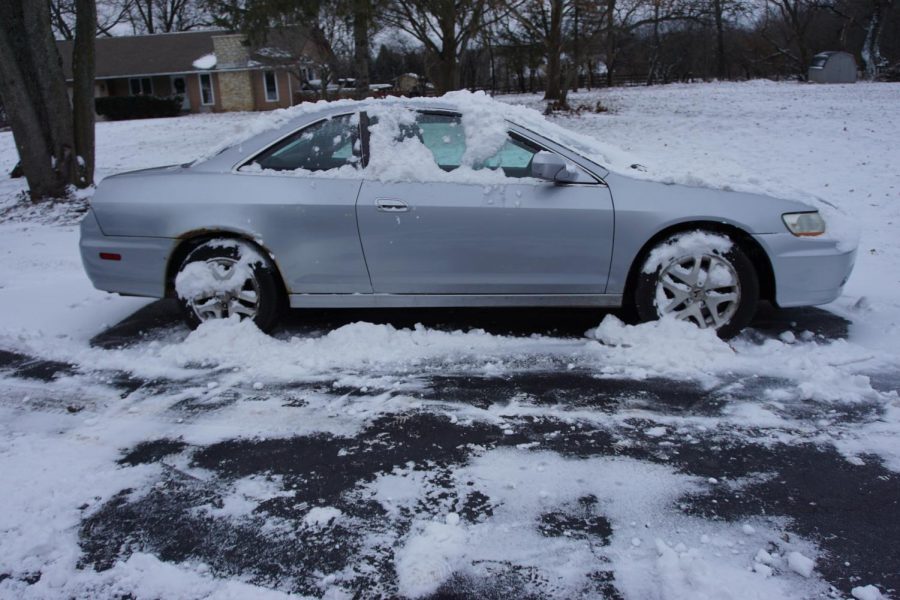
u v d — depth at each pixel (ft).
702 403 12.54
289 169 15.53
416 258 15.10
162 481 10.44
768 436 11.38
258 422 12.23
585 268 14.99
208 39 140.87
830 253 14.69
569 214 14.71
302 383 13.75
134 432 11.98
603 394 12.97
